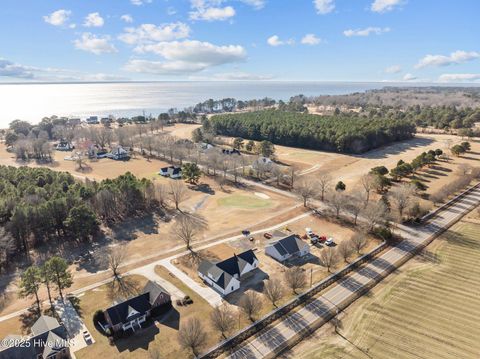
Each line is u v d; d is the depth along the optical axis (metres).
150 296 57.00
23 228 76.81
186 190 109.38
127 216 95.44
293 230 85.50
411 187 94.56
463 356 46.03
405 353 46.56
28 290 56.03
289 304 56.78
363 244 72.44
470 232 81.75
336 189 101.56
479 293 59.19
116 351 48.09
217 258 73.06
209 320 53.91
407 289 60.56
